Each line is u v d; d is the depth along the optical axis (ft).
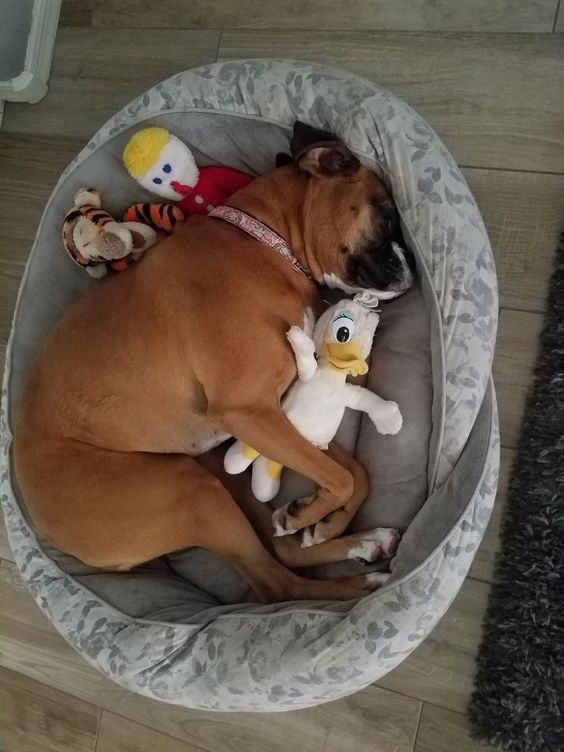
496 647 5.24
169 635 5.12
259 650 4.80
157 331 4.93
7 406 6.01
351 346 4.77
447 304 4.90
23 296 6.13
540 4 5.81
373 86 5.27
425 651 5.51
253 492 5.35
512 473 5.44
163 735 6.19
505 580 5.28
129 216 5.91
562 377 5.31
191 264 4.94
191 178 5.66
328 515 5.14
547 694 5.07
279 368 4.87
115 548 5.21
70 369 5.16
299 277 5.17
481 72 5.90
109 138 6.02
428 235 4.98
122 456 5.16
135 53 6.99
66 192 6.12
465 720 5.35
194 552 5.76
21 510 5.81
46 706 6.66
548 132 5.71
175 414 5.11
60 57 7.27
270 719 5.90
